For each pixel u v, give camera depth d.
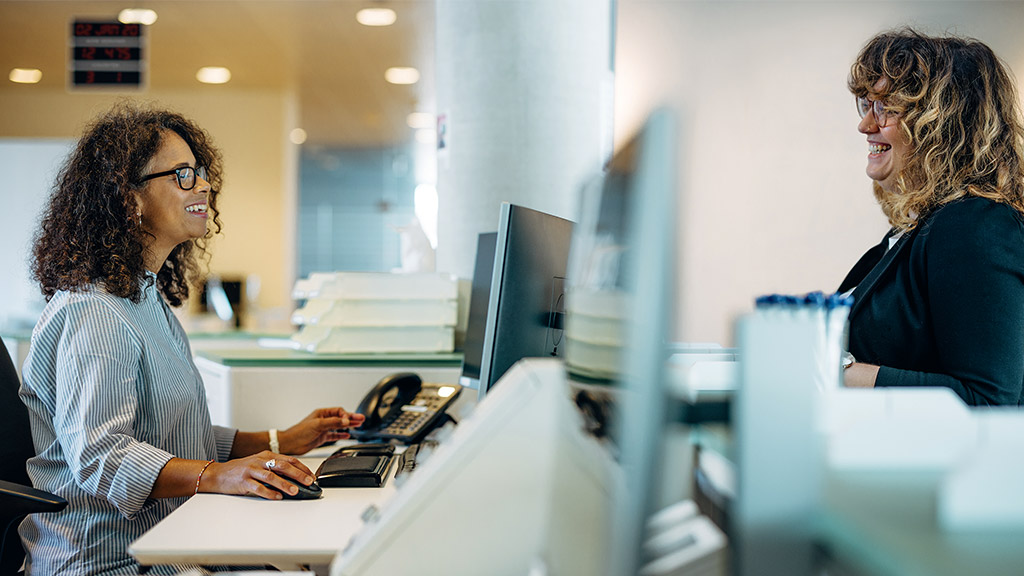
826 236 3.60
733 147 3.63
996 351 1.37
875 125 1.67
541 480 0.83
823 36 3.59
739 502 0.54
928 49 1.57
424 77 7.07
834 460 0.54
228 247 7.89
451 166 2.78
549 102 2.70
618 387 0.52
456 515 0.83
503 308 1.47
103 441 1.41
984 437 0.53
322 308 2.45
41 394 1.56
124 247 1.59
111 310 1.50
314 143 10.38
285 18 5.47
